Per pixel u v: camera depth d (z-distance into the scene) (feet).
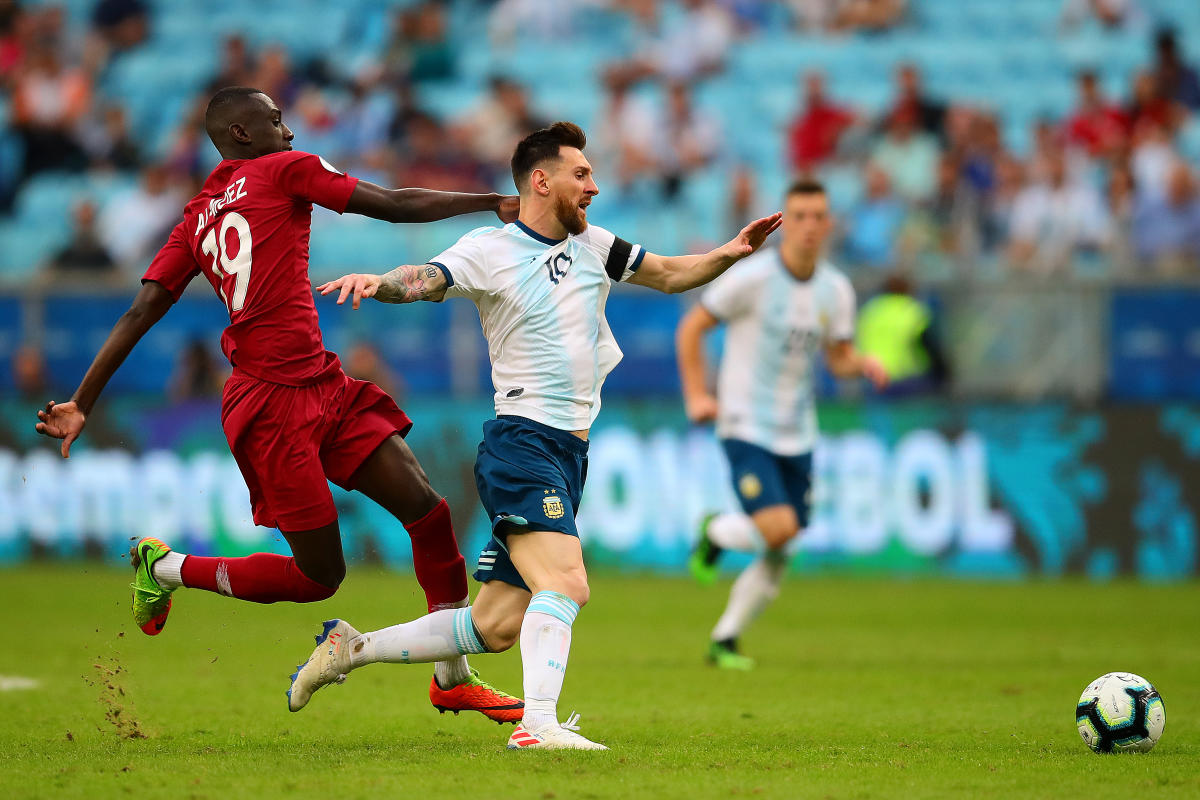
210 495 160.15
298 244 57.98
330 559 59.11
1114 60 226.99
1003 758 55.06
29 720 67.67
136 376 164.55
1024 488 154.71
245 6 245.86
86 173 217.15
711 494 155.84
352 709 73.15
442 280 56.44
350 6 244.22
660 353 157.69
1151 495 153.69
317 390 58.39
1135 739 56.44
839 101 221.46
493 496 57.26
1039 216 182.19
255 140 59.52
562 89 229.25
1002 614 125.80
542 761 52.34
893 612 127.85
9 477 163.02
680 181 202.18
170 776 49.29
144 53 241.35
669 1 238.68
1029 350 154.51
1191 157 201.26
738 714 70.90
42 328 164.35
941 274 160.15
